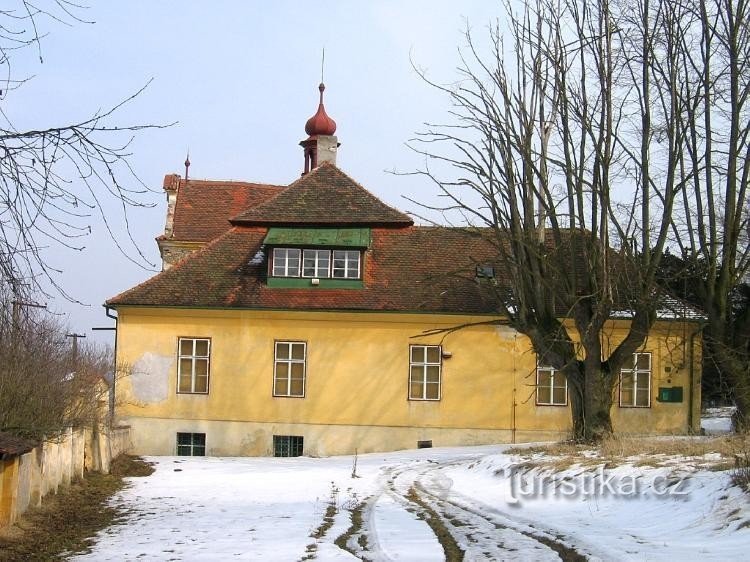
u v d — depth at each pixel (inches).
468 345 1300.4
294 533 566.9
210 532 587.8
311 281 1322.6
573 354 999.6
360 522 609.6
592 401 974.4
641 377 1298.0
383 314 1301.7
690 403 1293.1
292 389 1305.4
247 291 1322.6
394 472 943.0
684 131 978.1
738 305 1253.1
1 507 573.0
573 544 486.3
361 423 1293.1
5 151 293.1
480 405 1291.8
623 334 1283.2
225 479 906.7
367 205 1402.6
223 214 1715.1
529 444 1196.5
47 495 711.7
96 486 837.2
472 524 580.1
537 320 995.3
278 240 1322.6
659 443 849.5
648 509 568.1
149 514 682.2
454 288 1320.1
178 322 1314.0
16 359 604.4
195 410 1300.4
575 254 979.9
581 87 984.3
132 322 1316.4
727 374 1045.8
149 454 1295.5
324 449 1291.8
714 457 681.6
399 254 1386.6
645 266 964.0
